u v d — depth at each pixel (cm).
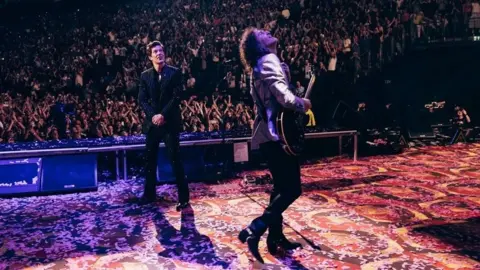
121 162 627
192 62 1227
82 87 1182
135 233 354
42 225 380
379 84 1125
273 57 255
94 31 1512
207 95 1142
